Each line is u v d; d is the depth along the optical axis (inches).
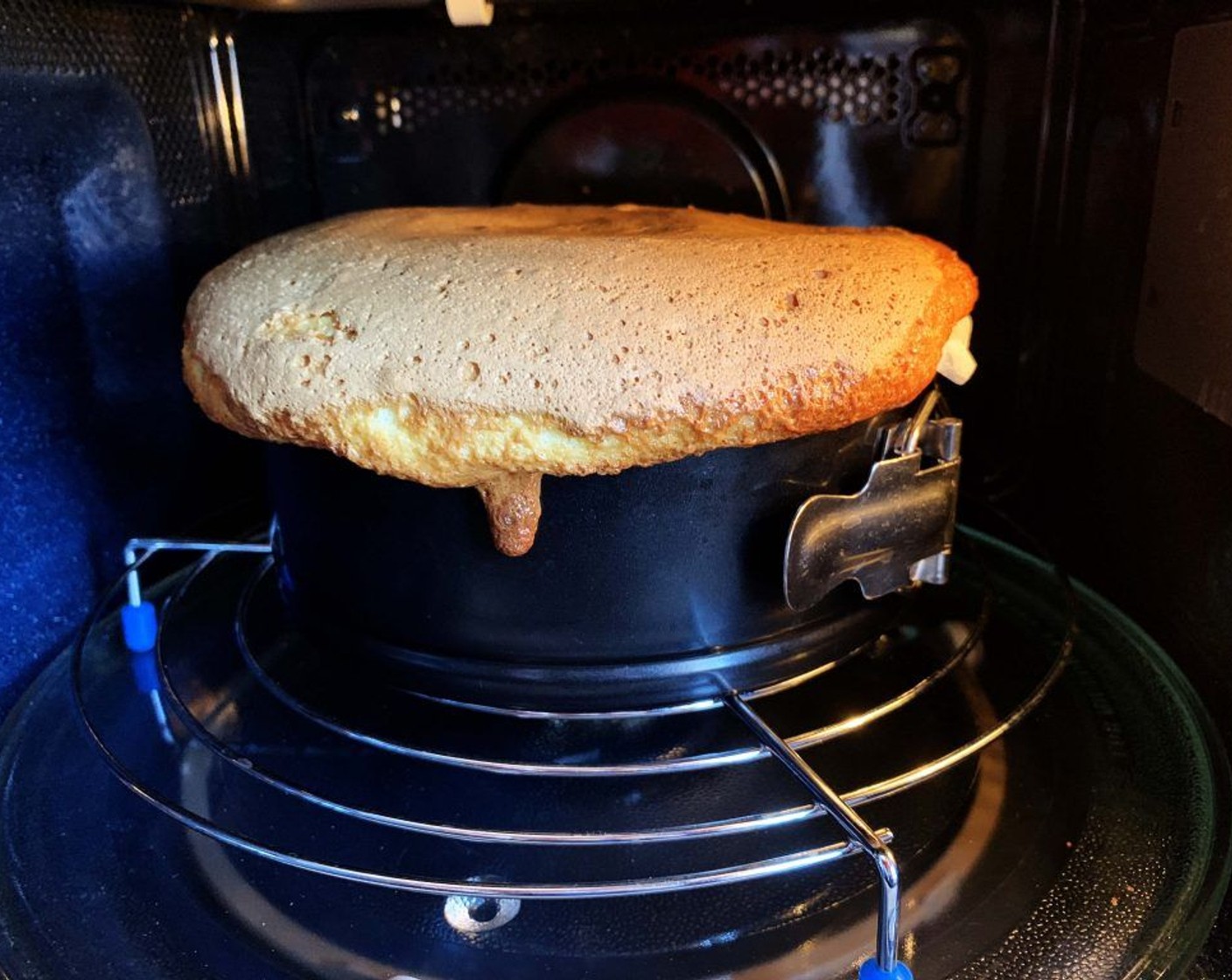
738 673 10.4
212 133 15.8
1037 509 16.6
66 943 9.6
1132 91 13.2
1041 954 9.3
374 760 11.6
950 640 13.8
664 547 9.8
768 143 15.3
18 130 12.7
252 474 17.6
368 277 10.0
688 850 10.4
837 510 10.1
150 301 15.1
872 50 14.7
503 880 10.1
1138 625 13.8
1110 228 14.1
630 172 15.8
